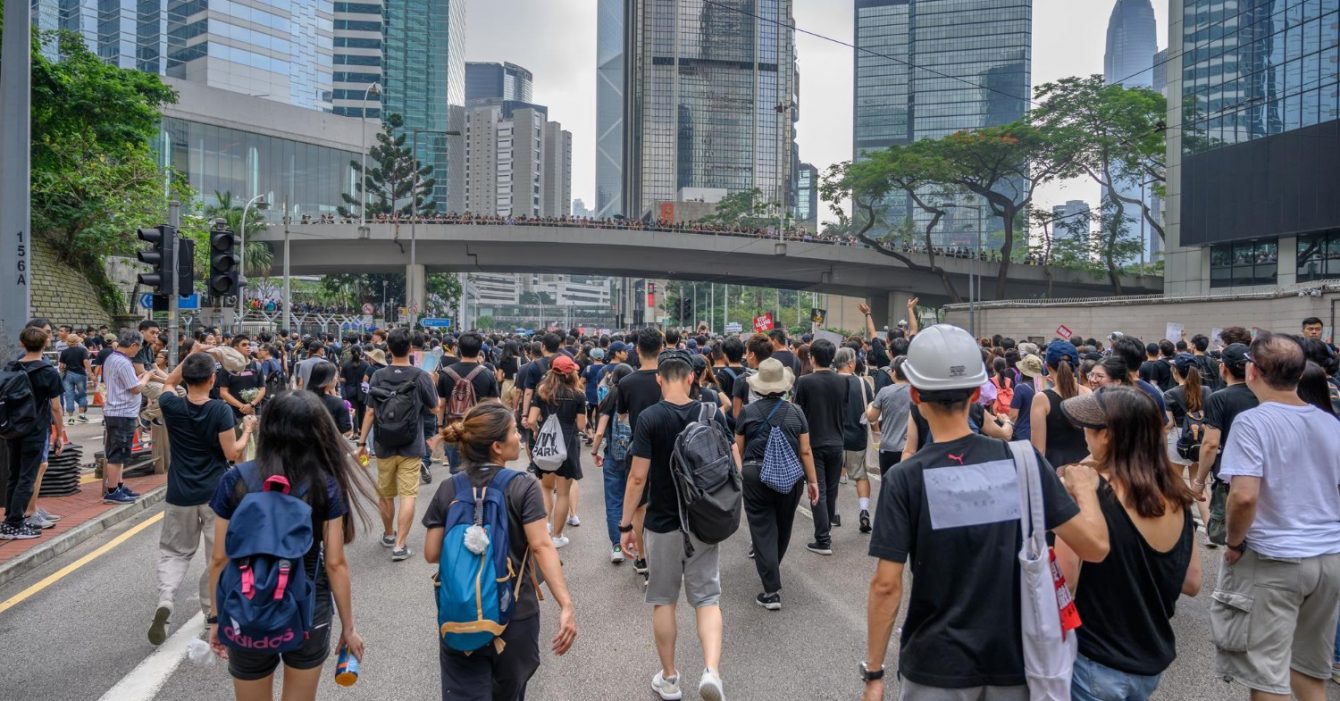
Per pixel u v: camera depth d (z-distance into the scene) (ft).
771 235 179.22
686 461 14.38
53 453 31.19
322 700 14.60
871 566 23.12
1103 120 173.47
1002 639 8.20
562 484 25.07
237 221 167.63
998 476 8.42
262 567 9.68
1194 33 135.33
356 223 165.89
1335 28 110.11
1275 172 119.44
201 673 15.72
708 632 14.29
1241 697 14.52
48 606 19.67
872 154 182.70
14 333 30.14
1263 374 12.26
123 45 291.38
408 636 17.72
